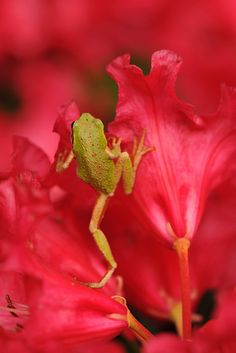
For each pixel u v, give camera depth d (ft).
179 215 1.65
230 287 1.77
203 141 1.66
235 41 1.97
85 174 1.63
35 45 1.94
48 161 1.65
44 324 1.51
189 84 1.96
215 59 1.95
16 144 1.65
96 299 1.57
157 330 1.77
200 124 1.65
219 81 1.96
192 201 1.65
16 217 1.50
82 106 1.95
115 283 1.68
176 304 1.75
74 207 1.69
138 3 1.95
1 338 1.48
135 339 1.68
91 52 1.96
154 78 1.61
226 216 1.75
